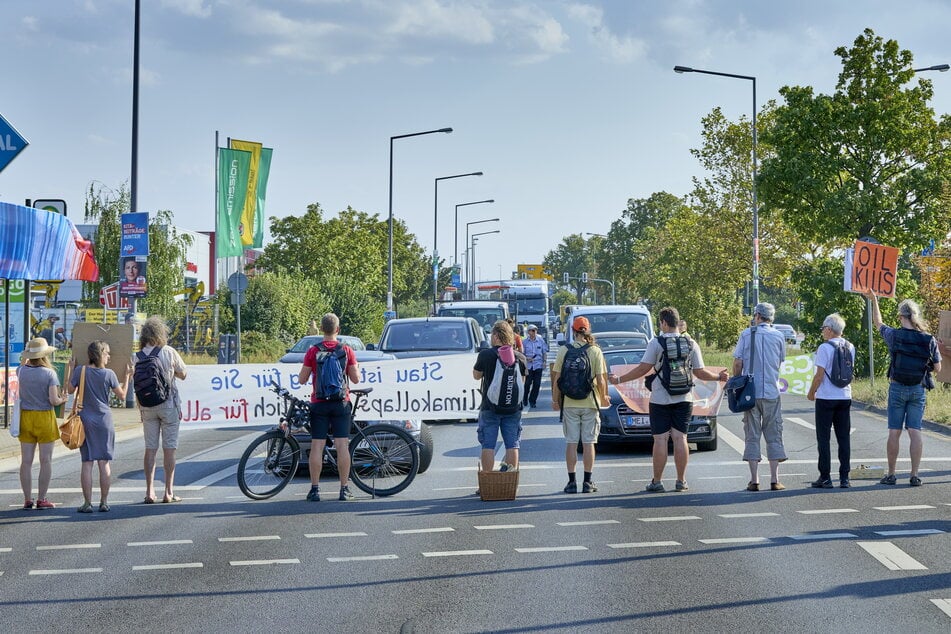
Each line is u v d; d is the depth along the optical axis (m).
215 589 7.58
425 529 9.77
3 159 13.01
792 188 31.56
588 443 11.84
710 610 6.82
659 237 77.94
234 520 10.41
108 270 40.06
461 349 20.95
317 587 7.60
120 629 6.58
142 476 13.73
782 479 12.69
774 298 87.50
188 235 43.88
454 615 6.79
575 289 194.62
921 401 11.92
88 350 11.05
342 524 10.11
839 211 30.47
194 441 17.92
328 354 11.51
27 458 11.23
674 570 7.96
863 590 7.27
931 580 7.53
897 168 31.50
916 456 11.89
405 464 11.92
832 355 11.80
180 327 45.34
